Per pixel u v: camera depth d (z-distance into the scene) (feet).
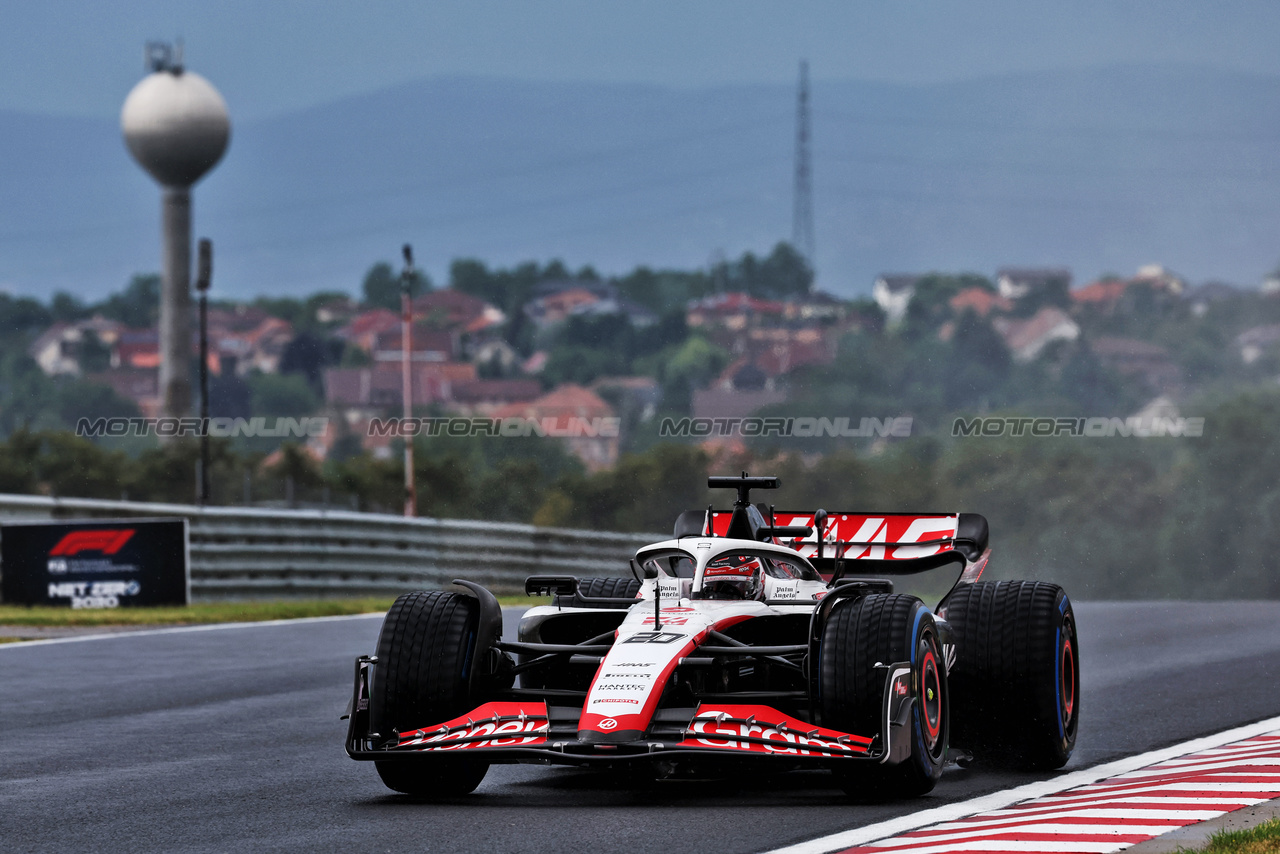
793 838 71.05
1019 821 73.82
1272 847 64.23
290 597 263.90
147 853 70.69
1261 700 126.31
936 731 84.94
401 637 83.41
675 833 72.74
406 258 553.64
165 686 142.31
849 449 619.26
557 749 76.79
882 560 107.96
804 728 78.64
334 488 590.14
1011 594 95.20
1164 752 100.32
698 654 82.99
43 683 144.66
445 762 84.43
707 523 99.86
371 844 71.51
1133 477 587.27
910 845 68.44
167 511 252.21
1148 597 560.61
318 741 109.60
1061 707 94.38
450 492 597.11
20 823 78.54
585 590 105.09
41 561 238.68
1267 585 551.18
